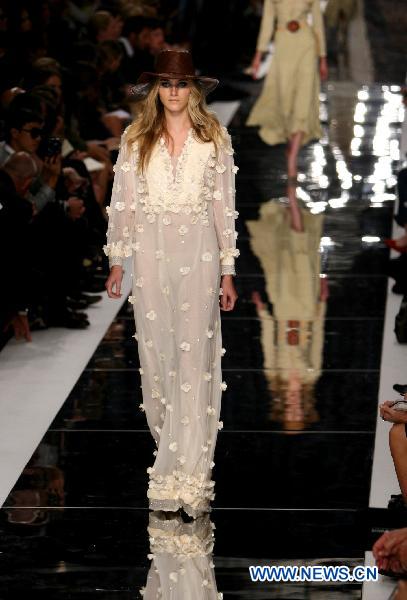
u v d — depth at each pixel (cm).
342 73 3844
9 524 1070
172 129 1089
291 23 2533
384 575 979
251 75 3881
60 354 1550
